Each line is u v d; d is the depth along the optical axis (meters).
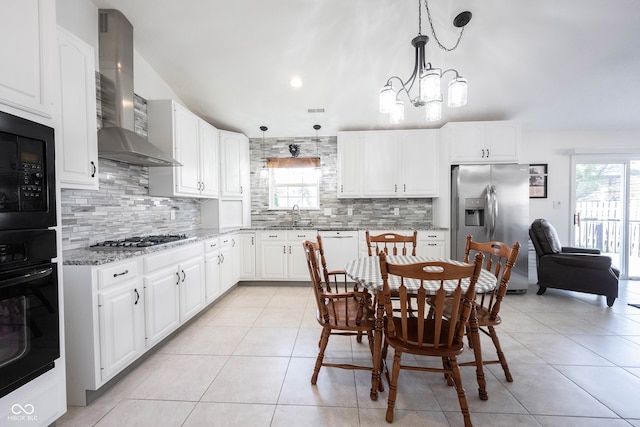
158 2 2.15
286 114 3.70
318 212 4.32
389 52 2.64
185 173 2.94
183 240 2.44
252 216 4.37
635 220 4.07
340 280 3.81
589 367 1.91
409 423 1.44
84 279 1.55
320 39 2.51
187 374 1.86
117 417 1.48
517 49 2.55
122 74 2.23
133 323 1.85
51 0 1.30
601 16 2.20
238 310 2.99
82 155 1.73
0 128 1.06
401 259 2.22
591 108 3.47
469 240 2.13
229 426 1.42
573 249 3.60
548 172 4.10
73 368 1.56
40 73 1.24
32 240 1.19
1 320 1.10
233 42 2.54
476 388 1.72
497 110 3.52
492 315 1.74
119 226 2.44
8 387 1.12
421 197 4.07
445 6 2.16
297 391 1.68
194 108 3.54
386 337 1.58
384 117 3.77
